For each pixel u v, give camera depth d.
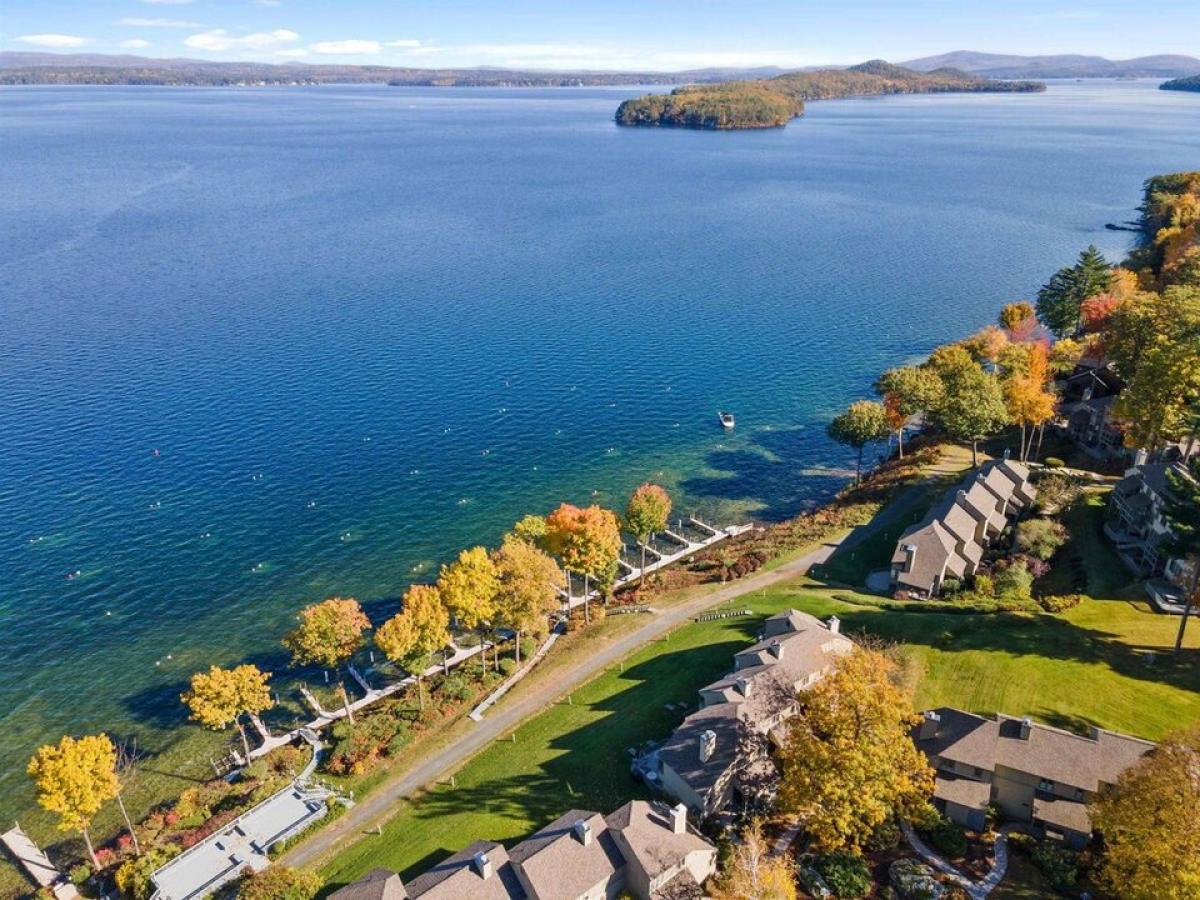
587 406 155.50
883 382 130.88
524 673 88.69
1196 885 46.41
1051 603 84.75
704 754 64.25
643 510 104.12
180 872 65.69
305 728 83.31
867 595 94.38
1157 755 53.12
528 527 104.31
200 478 128.88
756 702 68.19
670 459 137.38
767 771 66.56
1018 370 125.19
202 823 71.44
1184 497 73.56
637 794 68.00
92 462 132.38
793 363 174.75
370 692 88.38
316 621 81.44
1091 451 121.62
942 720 64.50
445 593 85.12
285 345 182.12
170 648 95.38
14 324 190.75
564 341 187.25
